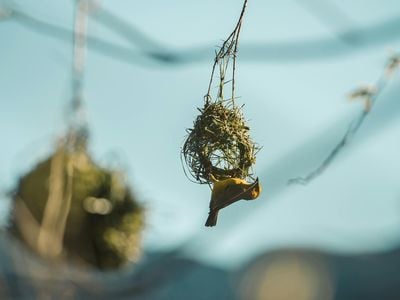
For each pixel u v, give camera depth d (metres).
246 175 9.96
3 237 10.98
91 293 10.43
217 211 9.15
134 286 10.52
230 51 9.61
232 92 9.85
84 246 11.29
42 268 10.40
